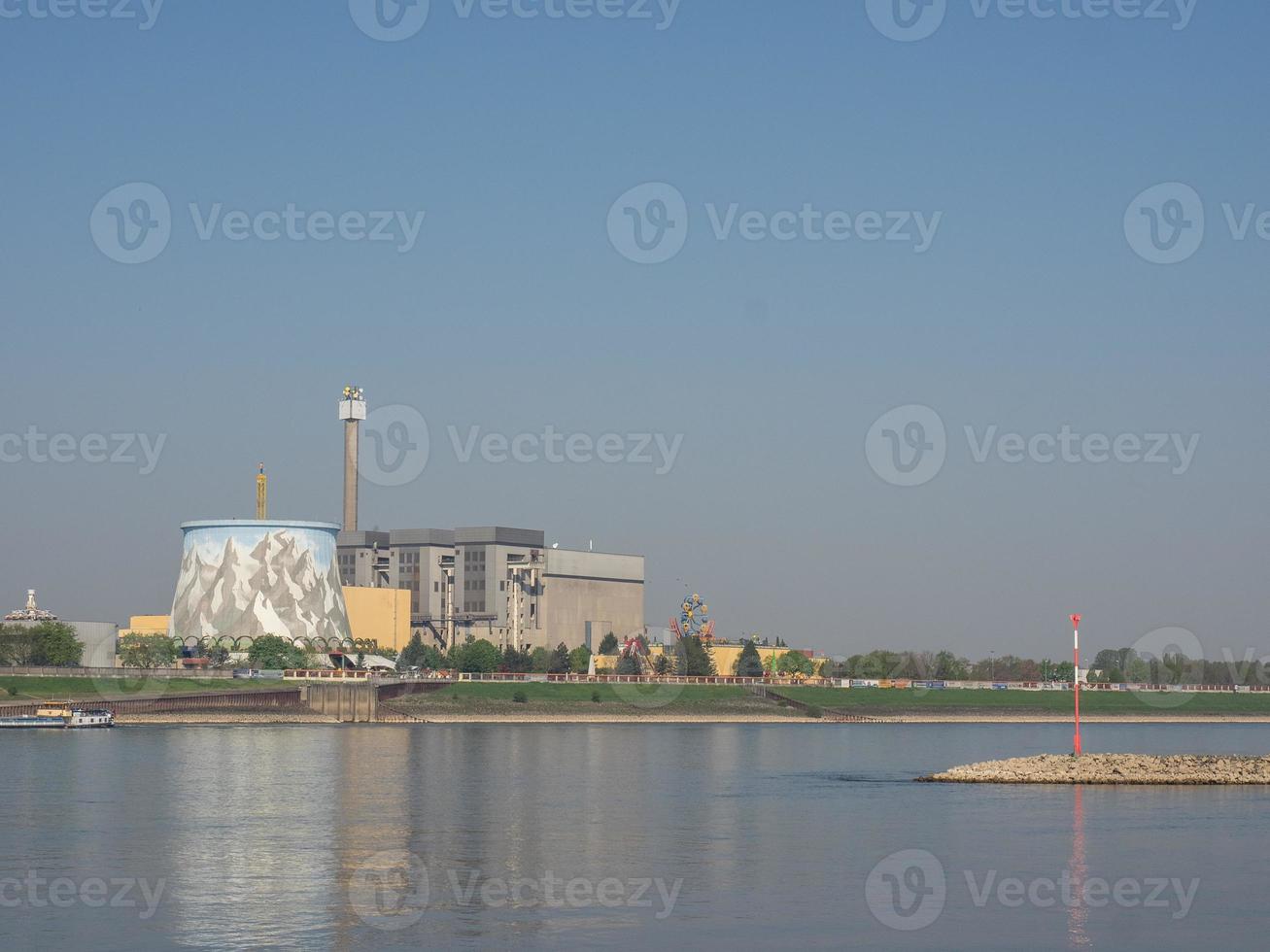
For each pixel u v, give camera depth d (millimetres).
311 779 118750
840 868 73625
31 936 55969
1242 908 63875
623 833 87062
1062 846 82375
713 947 54875
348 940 55406
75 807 97188
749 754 165375
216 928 57469
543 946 54719
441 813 95625
